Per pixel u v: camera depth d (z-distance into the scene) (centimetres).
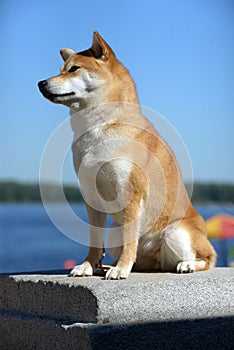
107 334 398
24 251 3744
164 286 444
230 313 467
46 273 529
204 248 531
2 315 498
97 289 418
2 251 3747
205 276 475
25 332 467
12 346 484
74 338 410
